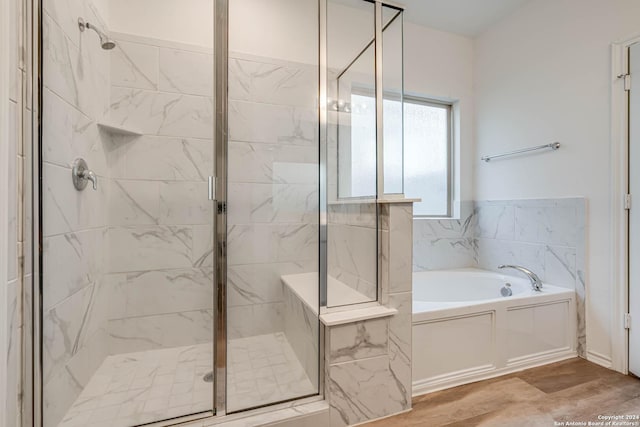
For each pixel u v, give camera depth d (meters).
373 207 1.55
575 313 2.01
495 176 2.62
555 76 2.15
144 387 1.52
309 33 2.05
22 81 0.96
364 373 1.40
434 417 1.42
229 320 1.92
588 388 1.63
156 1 1.84
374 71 1.67
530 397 1.56
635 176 1.74
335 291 1.57
